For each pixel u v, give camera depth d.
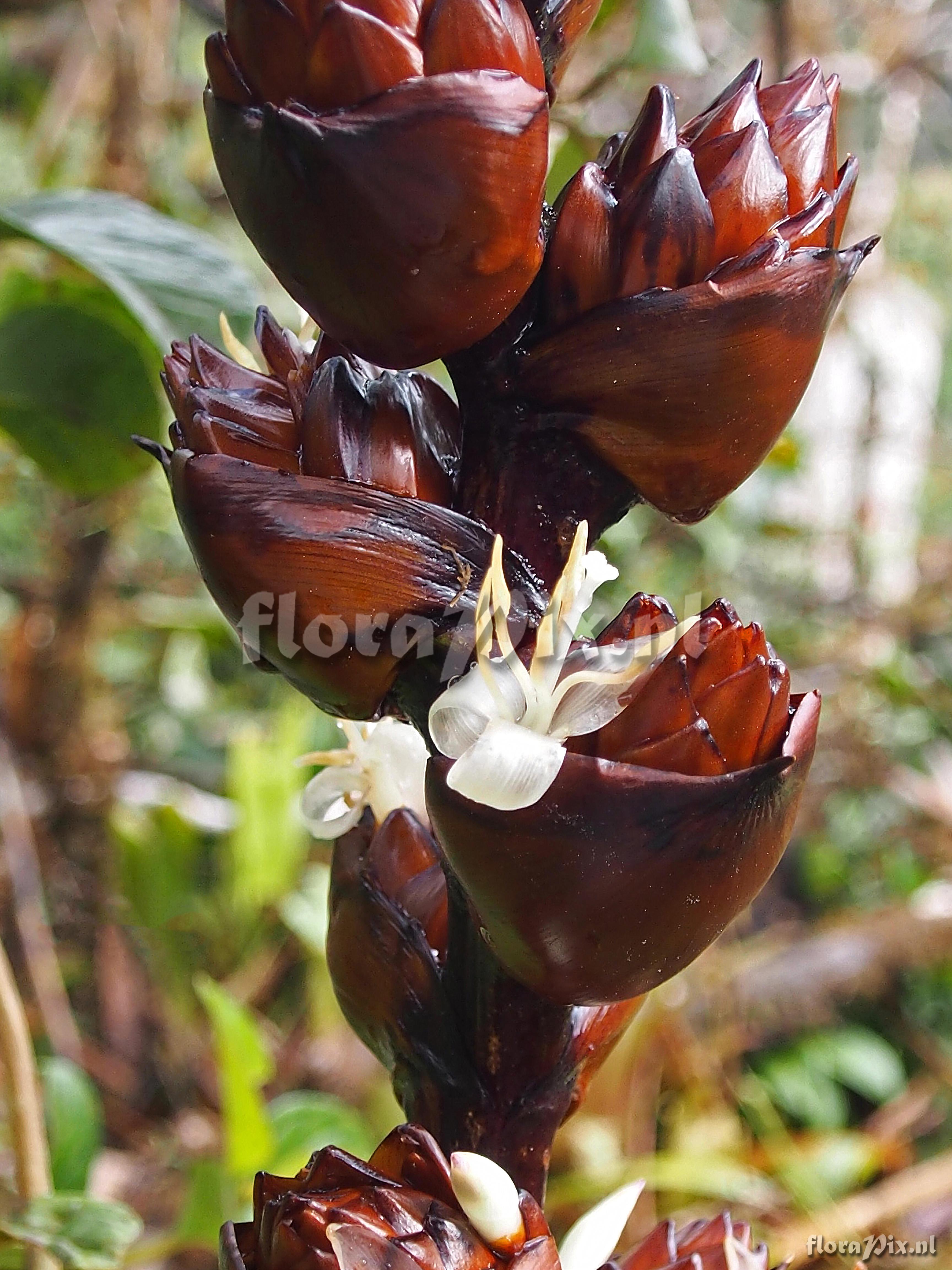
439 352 0.16
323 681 0.16
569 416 0.17
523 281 0.16
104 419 0.41
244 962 0.64
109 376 0.40
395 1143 0.18
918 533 0.83
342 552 0.16
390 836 0.20
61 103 0.68
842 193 0.17
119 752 0.69
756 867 0.16
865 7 0.74
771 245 0.16
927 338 0.84
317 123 0.15
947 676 0.83
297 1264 0.16
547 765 0.15
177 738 0.75
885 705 0.78
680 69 0.41
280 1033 0.64
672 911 0.15
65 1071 0.40
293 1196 0.16
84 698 0.67
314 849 0.67
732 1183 0.55
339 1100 0.56
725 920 0.16
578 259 0.16
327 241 0.15
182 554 0.76
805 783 0.16
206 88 0.16
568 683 0.16
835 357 0.77
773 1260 0.50
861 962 0.73
